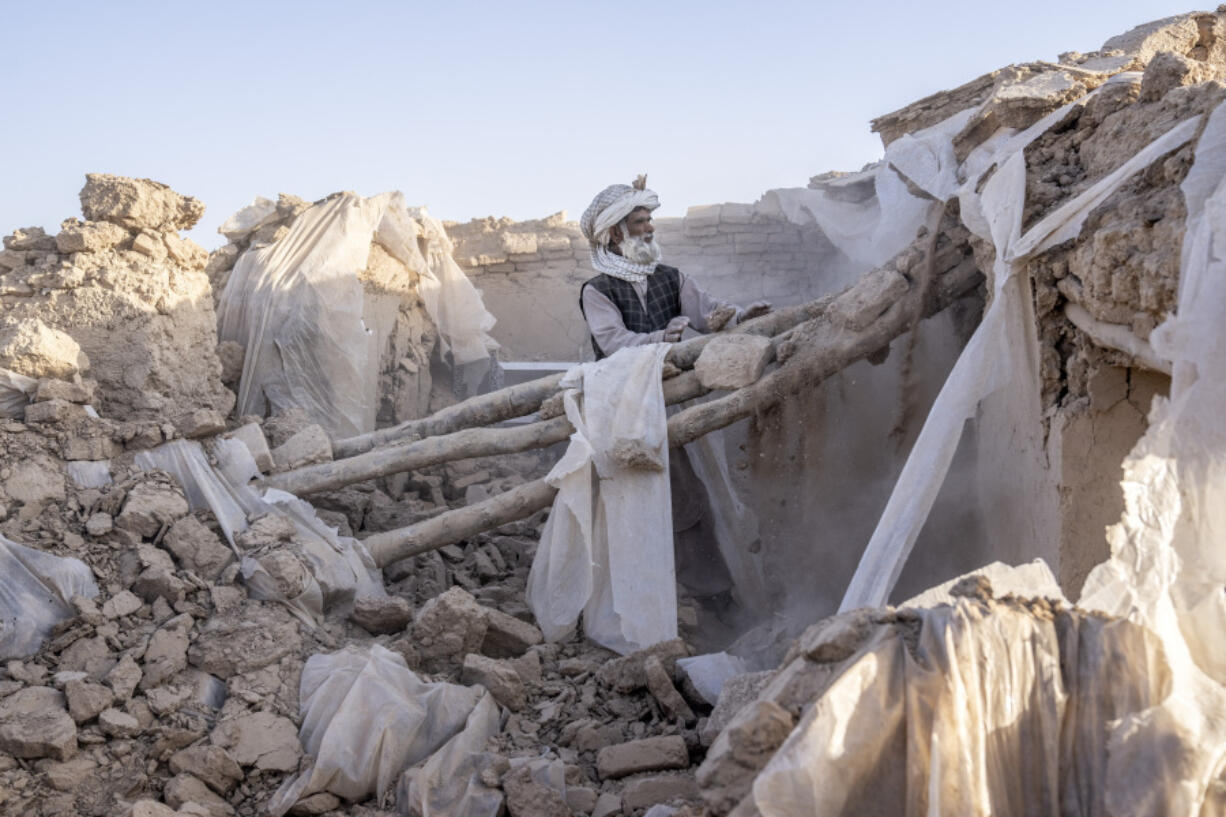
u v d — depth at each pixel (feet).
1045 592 8.87
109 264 19.27
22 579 14.37
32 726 12.32
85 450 16.48
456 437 18.57
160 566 14.92
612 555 16.48
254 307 23.03
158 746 12.57
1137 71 18.28
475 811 12.03
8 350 16.79
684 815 8.84
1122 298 10.37
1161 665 7.55
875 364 18.24
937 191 17.99
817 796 7.07
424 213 27.94
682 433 17.44
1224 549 8.21
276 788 12.58
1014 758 7.39
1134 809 7.12
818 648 7.75
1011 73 19.45
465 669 14.55
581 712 14.44
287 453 18.99
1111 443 11.94
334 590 16.20
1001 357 13.29
